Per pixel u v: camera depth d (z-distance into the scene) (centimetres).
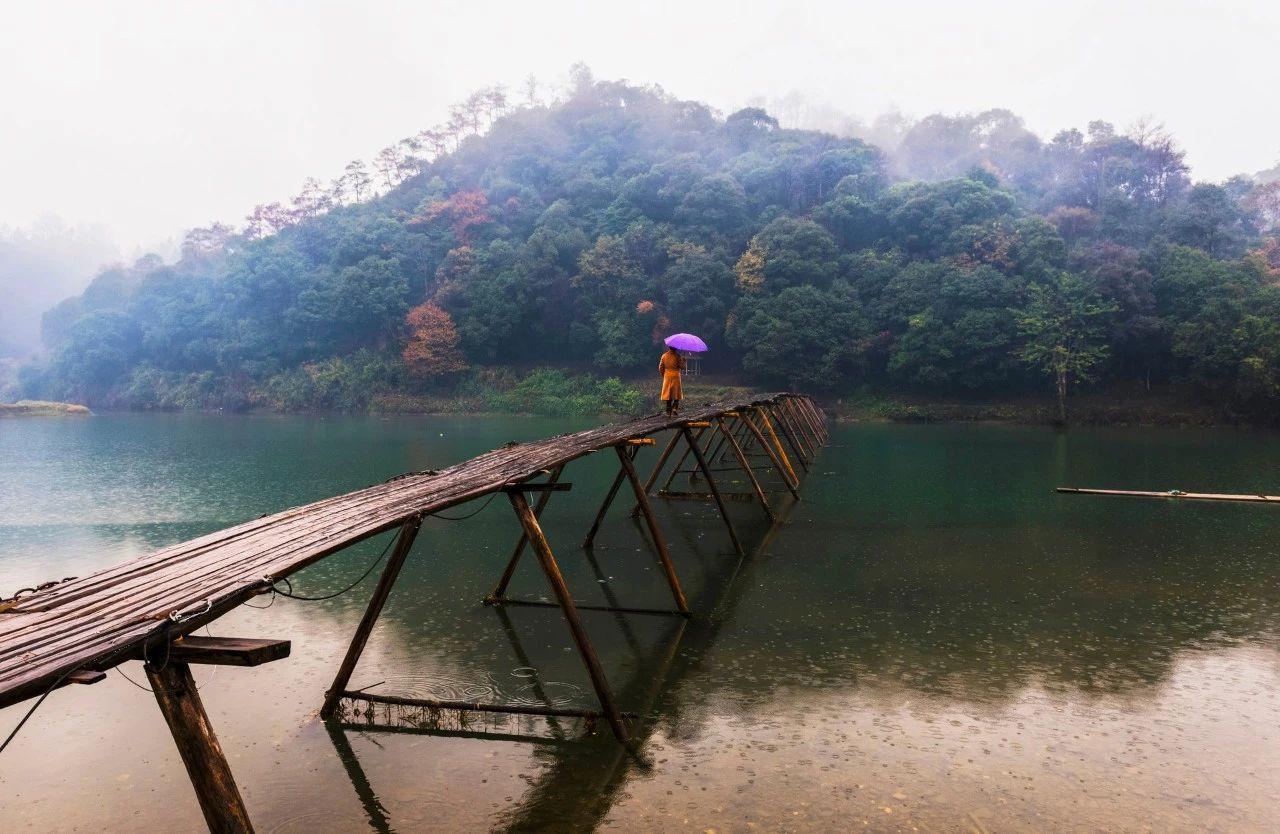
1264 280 5000
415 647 952
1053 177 8206
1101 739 709
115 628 428
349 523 696
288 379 6612
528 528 745
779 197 7231
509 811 586
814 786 621
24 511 1927
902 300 5228
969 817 579
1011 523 1731
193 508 1964
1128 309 4744
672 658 920
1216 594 1184
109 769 663
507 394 5959
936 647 954
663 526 1719
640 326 6003
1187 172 7744
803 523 1744
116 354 7338
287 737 712
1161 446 3353
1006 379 4950
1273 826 571
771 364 5278
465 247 6875
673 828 561
